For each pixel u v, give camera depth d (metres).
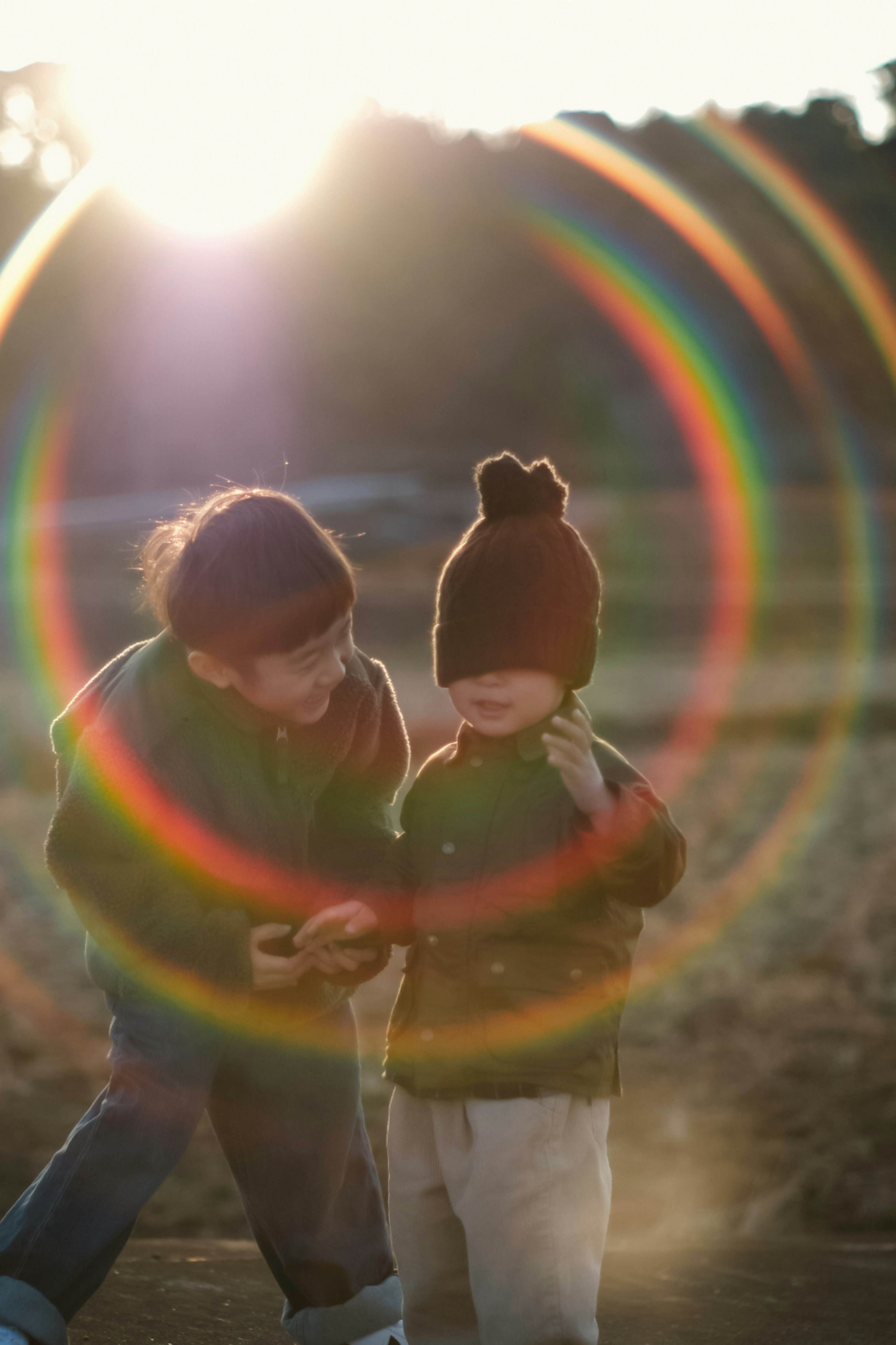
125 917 2.22
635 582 34.28
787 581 34.56
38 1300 2.13
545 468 2.38
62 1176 2.18
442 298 63.97
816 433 56.94
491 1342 2.20
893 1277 3.35
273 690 2.21
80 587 29.95
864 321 62.22
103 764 2.21
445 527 37.69
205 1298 3.06
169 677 2.28
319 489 41.62
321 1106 2.42
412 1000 2.34
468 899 2.29
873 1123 4.80
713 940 7.50
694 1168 4.50
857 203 64.75
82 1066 5.55
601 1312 3.07
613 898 2.30
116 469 58.62
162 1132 2.20
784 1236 3.89
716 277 63.66
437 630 2.39
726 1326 2.97
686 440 56.31
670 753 14.98
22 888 8.97
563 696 2.40
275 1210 2.42
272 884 2.33
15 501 56.50
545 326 64.38
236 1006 2.25
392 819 2.53
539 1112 2.20
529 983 2.24
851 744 15.27
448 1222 2.35
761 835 10.41
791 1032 5.87
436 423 63.41
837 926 7.60
